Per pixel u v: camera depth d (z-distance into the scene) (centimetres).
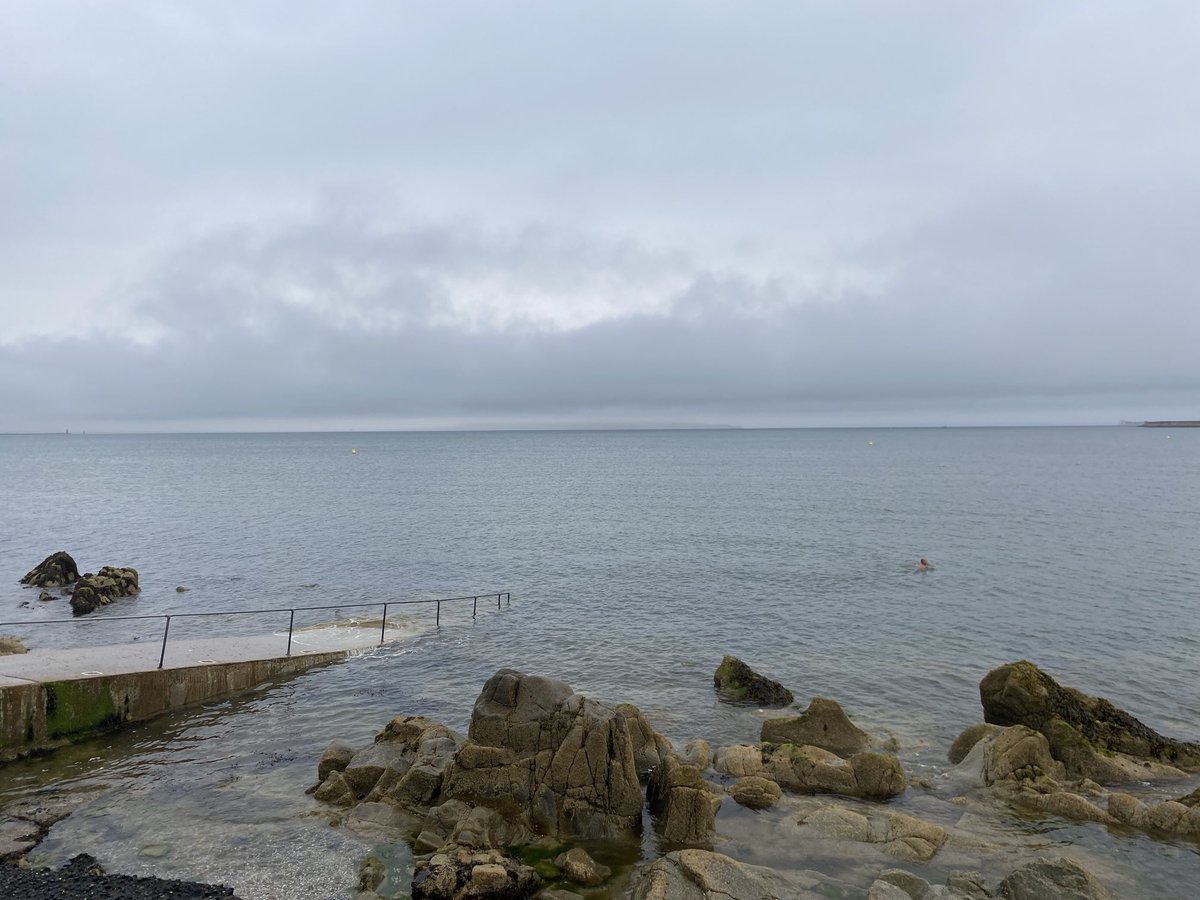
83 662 2369
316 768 1953
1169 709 2581
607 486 11706
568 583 4509
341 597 4181
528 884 1391
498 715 1764
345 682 2683
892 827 1628
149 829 1592
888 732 2334
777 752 1998
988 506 8531
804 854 1555
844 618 3725
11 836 1546
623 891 1403
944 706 2573
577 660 3039
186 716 2317
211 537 6322
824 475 13888
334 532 6612
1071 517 7512
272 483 12288
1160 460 18088
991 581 4569
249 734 2186
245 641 2980
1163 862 1554
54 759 1973
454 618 3672
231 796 1767
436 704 2502
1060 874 1352
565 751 1678
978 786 1912
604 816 1628
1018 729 1986
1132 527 6806
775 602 4038
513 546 5853
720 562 5159
